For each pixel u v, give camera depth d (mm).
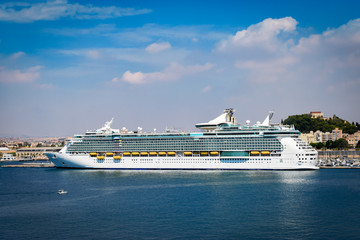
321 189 169250
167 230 110562
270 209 132500
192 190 170375
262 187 175250
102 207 140125
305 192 162250
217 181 195750
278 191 164875
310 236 104438
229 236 104938
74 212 133375
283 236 104625
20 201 154750
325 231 108312
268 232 107812
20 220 123938
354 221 117312
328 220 118625
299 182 190125
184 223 117125
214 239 102812
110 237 105750
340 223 115500
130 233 108625
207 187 177625
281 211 129625
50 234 109312
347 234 105750
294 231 108500
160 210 133500
